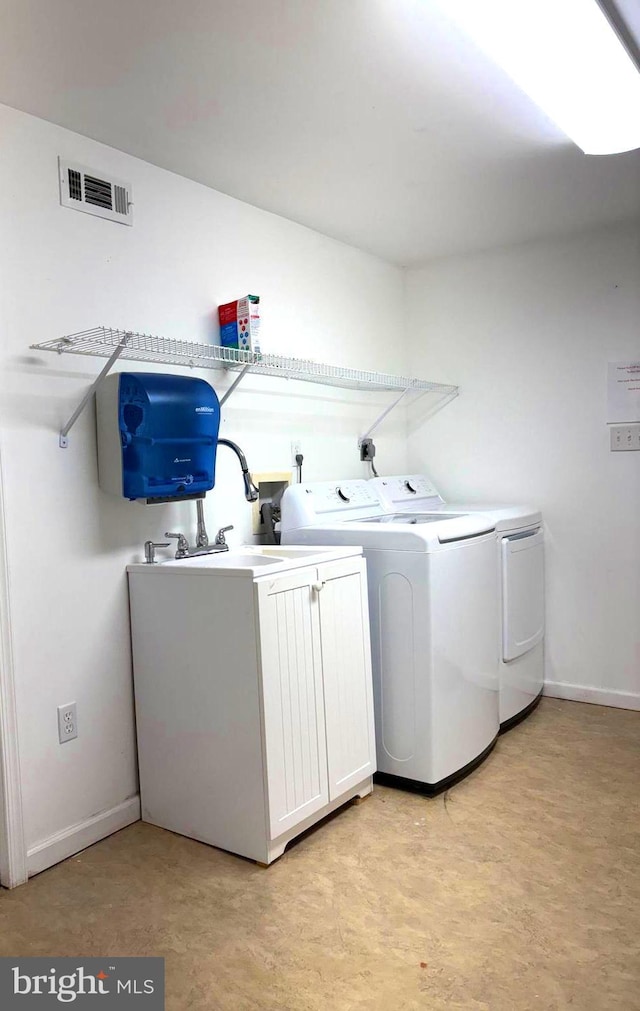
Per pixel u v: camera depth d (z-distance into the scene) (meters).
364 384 3.26
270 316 2.88
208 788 2.12
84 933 1.73
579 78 1.80
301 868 1.98
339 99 2.00
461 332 3.58
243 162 2.40
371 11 1.59
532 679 3.16
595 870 1.92
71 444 2.12
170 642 2.19
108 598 2.24
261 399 2.85
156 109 2.02
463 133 2.21
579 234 3.21
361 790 2.38
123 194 2.29
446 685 2.41
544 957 1.59
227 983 1.54
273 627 2.01
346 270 3.32
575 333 3.25
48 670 2.06
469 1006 1.45
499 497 3.51
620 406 3.15
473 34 1.60
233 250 2.71
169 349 2.27
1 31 1.63
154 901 1.85
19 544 1.98
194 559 2.41
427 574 2.34
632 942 1.63
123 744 2.29
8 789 1.94
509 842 2.08
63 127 2.12
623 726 2.97
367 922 1.73
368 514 3.00
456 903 1.79
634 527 3.15
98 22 1.61
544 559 3.35
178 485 2.21
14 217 1.98
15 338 1.98
